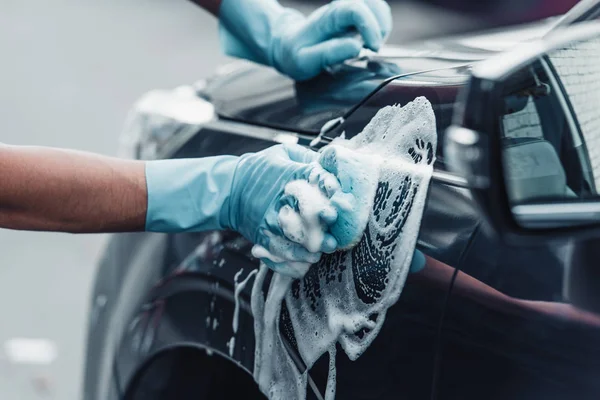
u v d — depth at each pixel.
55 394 3.39
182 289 1.87
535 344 1.19
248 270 1.68
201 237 1.85
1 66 7.70
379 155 1.48
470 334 1.25
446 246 1.30
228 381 1.99
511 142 1.18
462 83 1.40
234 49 2.32
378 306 1.37
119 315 2.11
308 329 1.51
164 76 7.57
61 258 4.52
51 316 3.96
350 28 2.04
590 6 1.36
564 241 1.20
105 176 1.62
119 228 1.68
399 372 1.34
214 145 1.95
